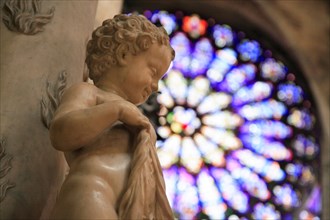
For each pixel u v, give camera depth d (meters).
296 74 11.52
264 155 10.71
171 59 2.12
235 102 11.05
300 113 11.19
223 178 10.41
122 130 1.89
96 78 2.05
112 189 1.74
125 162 1.82
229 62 11.43
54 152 2.20
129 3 11.85
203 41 11.61
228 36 11.76
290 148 10.84
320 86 11.25
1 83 2.21
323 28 11.40
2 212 1.96
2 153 2.06
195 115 10.81
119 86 2.02
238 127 10.85
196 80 11.10
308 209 10.30
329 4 11.31
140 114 1.88
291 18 11.55
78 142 1.78
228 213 10.16
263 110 11.09
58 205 1.70
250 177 10.51
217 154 10.58
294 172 10.65
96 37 2.04
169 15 11.89
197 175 10.35
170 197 10.12
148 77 2.03
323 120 10.95
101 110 1.79
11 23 2.34
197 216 10.05
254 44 11.73
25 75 2.25
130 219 1.69
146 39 2.02
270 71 11.49
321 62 11.42
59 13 2.44
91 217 1.63
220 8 11.91
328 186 10.27
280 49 11.70
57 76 2.32
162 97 10.86
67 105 1.83
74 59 2.43
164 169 10.31
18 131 2.12
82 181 1.72
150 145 1.87
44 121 2.19
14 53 2.28
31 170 2.09
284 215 10.30
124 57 2.02
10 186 2.02
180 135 10.62
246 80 11.30
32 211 2.04
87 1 2.62
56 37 2.39
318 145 10.91
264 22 11.79
